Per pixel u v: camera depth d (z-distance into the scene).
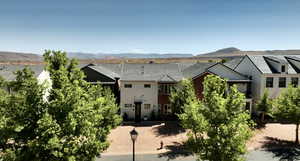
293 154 21.66
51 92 10.67
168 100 32.97
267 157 20.98
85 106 10.29
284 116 23.83
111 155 21.28
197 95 32.94
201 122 14.70
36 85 9.99
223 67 34.84
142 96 32.59
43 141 8.93
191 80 30.11
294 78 33.97
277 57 37.19
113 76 36.19
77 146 9.82
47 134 8.84
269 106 29.95
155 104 32.84
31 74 10.38
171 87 31.53
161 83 32.66
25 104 9.55
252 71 35.16
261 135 26.75
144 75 33.53
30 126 9.52
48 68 12.97
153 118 32.66
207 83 15.70
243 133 13.78
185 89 28.91
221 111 13.98
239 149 13.61
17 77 10.22
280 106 24.27
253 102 34.78
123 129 28.47
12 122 9.21
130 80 31.95
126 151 22.22
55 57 13.21
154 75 33.66
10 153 8.86
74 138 10.01
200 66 40.94
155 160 20.31
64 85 10.30
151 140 25.08
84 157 10.09
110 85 33.38
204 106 15.23
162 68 35.94
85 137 11.14
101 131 14.26
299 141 24.88
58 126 9.18
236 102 14.09
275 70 33.91
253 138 25.75
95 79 33.50
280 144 24.16
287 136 26.56
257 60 35.50
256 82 34.22
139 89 32.53
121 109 32.59
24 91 9.83
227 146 13.65
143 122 31.31
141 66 36.31
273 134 27.12
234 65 42.75
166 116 32.97
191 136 15.77
